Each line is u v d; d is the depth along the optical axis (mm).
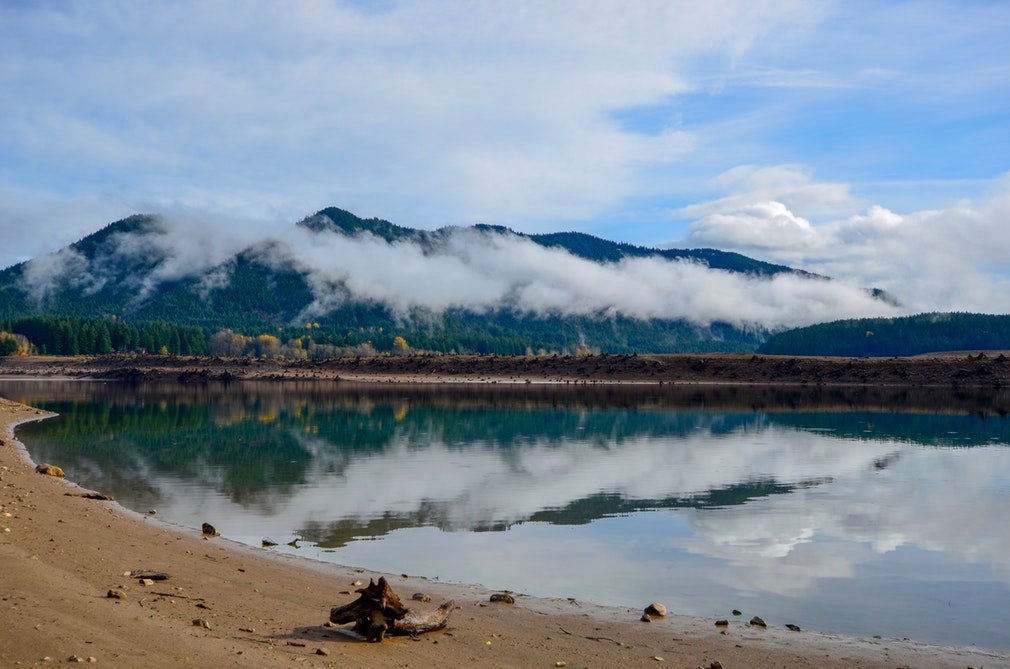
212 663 10047
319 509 25266
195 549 18359
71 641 10258
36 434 47938
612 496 28172
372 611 12180
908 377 121125
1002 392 105062
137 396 96938
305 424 57844
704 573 18031
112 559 15922
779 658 12461
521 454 40406
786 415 67812
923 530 22766
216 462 36344
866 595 16359
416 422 60156
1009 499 27828
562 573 17891
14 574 13469
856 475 33625
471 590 16125
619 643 12906
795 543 21094
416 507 25750
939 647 13180
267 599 14219
